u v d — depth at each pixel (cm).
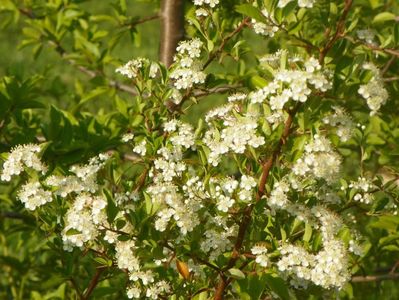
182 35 169
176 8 169
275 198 140
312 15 163
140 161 149
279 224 143
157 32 538
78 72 436
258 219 142
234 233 143
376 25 161
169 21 169
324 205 143
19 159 143
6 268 178
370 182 146
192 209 141
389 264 169
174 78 150
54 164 154
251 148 140
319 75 137
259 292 140
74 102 187
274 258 141
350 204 146
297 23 142
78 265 165
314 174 141
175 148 145
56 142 156
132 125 160
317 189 143
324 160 140
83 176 144
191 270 143
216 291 143
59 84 186
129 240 140
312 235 143
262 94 139
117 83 176
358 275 162
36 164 144
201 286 144
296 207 142
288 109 139
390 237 156
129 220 141
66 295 167
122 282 149
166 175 143
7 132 161
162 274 142
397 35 148
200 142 145
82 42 176
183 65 148
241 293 141
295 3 140
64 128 156
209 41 148
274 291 140
